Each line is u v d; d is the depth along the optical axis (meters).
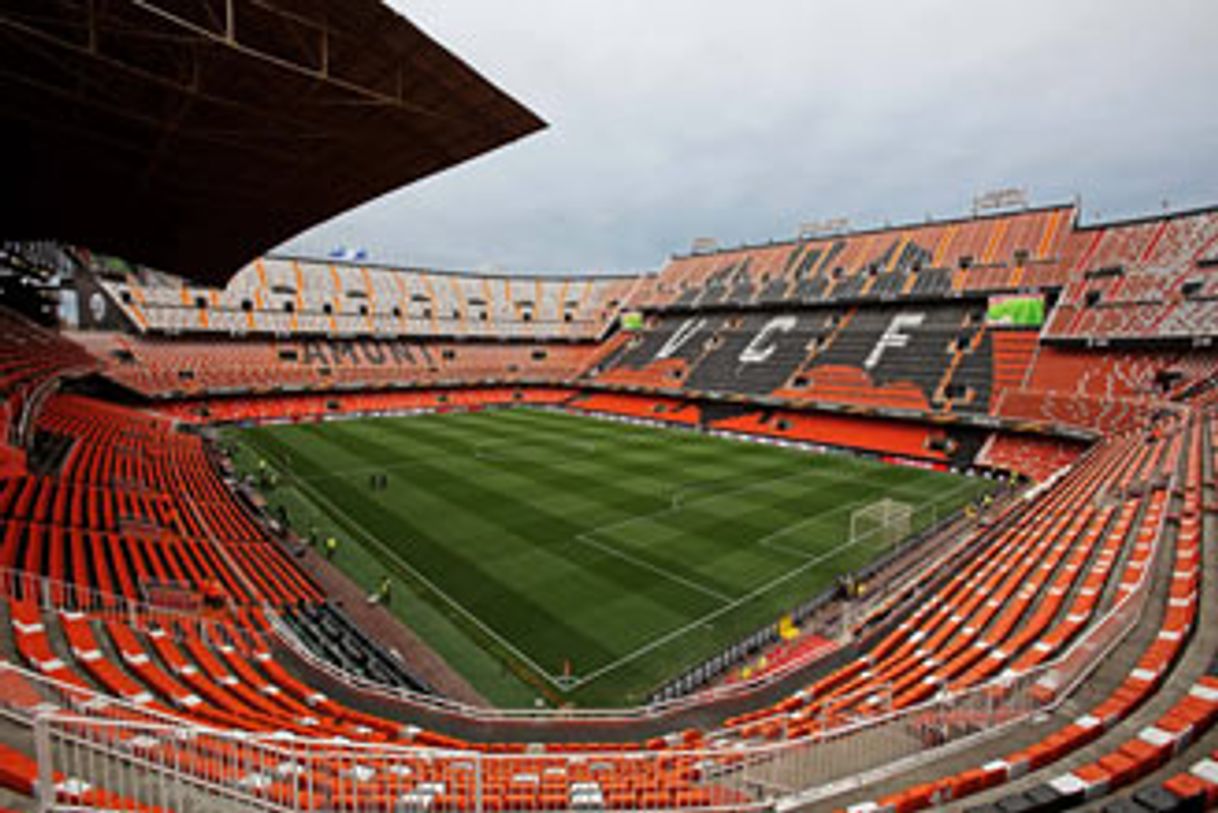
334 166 19.91
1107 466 29.72
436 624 21.39
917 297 61.03
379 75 14.12
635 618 21.91
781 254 77.88
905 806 6.28
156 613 15.42
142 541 20.89
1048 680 8.58
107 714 7.71
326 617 20.83
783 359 64.88
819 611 22.44
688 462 45.31
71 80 15.12
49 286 58.97
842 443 52.38
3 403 24.98
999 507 34.50
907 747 8.77
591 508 33.53
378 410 68.50
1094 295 50.06
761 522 31.72
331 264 83.25
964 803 6.38
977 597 16.84
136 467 30.55
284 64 12.30
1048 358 49.88
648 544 28.45
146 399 57.81
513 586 24.20
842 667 18.06
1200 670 8.66
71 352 47.72
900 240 68.50
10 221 31.98
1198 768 5.76
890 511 33.66
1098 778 6.02
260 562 23.88
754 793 8.79
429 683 18.06
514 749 13.52
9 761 6.21
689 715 16.05
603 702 17.41
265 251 34.56
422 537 29.00
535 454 47.06
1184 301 44.72
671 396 69.06
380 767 9.48
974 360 53.56
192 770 6.58
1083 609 12.79
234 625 17.17
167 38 12.46
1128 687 8.27
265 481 36.72
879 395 54.59
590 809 8.81
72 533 19.12
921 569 26.03
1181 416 33.66
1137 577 12.85
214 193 23.59
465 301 88.81
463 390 77.31
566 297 94.88
